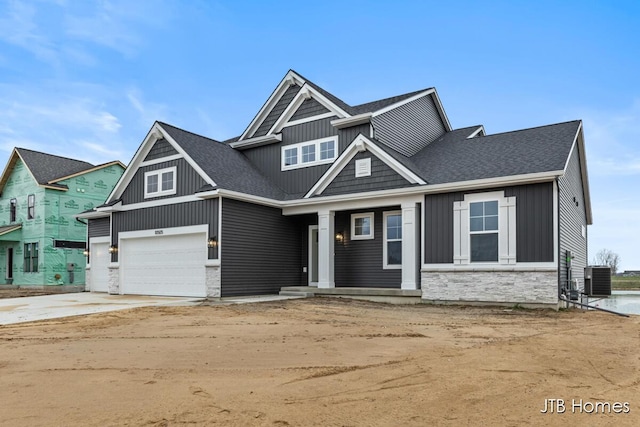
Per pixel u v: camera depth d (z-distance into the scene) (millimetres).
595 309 12023
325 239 15883
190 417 3811
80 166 29375
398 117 17828
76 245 26719
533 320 9969
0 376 5250
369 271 15945
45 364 5852
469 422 3732
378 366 5566
